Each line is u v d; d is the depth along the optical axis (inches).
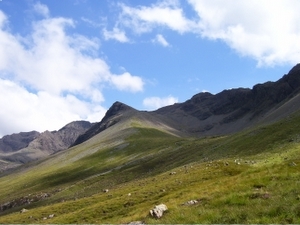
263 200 824.3
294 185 882.8
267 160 2182.6
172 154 6107.3
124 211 1669.5
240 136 4547.2
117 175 5743.1
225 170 2039.9
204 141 6604.3
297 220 663.8
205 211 847.7
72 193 5364.2
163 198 1581.0
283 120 4596.5
